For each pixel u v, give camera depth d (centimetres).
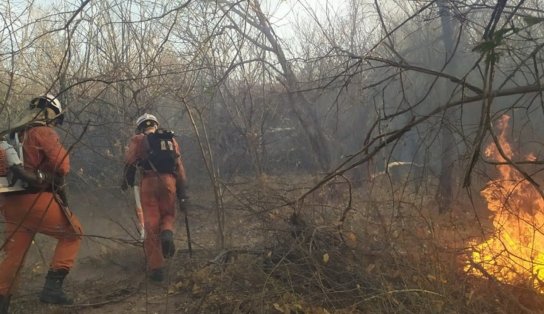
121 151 717
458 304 382
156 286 518
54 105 446
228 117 830
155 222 545
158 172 562
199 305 436
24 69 642
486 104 261
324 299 415
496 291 404
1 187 433
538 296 397
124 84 597
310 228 466
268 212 512
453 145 482
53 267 459
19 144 439
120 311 464
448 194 597
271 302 417
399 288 412
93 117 721
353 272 435
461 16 350
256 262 470
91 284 525
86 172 772
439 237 486
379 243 468
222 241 542
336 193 577
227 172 873
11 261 432
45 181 443
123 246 598
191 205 790
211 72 643
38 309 462
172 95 635
